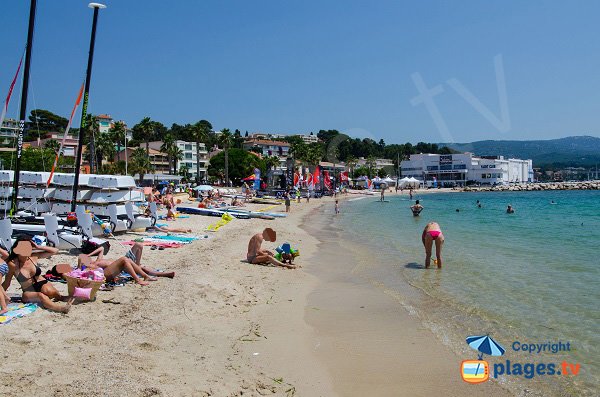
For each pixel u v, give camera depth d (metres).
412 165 129.88
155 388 5.61
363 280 13.49
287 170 68.38
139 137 88.69
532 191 124.00
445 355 7.55
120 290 9.95
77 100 16.45
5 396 5.08
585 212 44.16
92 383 5.58
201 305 9.57
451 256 17.52
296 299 11.11
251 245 15.12
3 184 19.27
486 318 9.49
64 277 8.87
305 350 7.68
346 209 52.53
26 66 13.98
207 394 5.72
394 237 24.58
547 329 8.74
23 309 8.13
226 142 95.56
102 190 19.44
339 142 130.50
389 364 7.18
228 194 62.53
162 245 16.91
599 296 11.00
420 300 11.05
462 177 122.19
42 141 94.88
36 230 13.75
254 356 7.26
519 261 16.12
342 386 6.39
